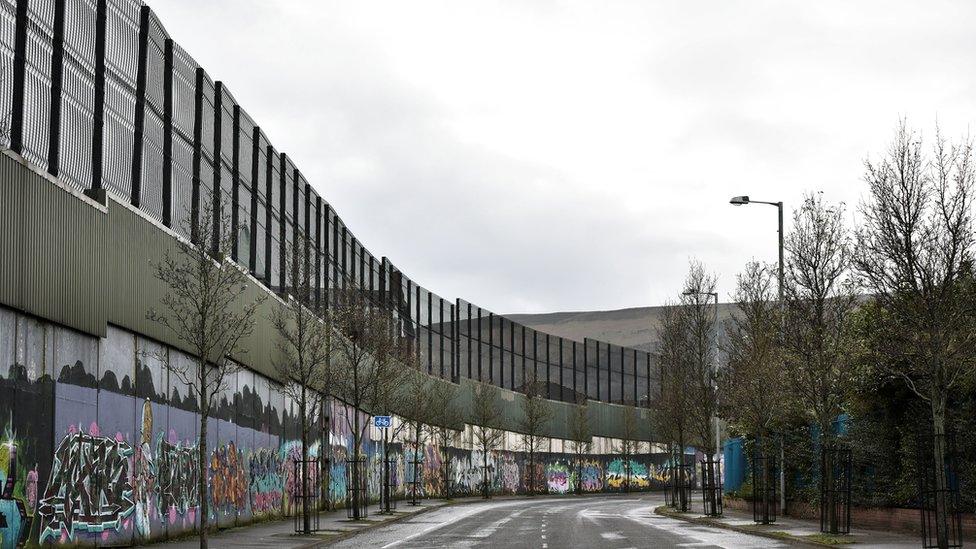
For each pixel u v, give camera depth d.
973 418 30.03
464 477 88.06
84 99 25.70
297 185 47.84
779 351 40.00
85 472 25.22
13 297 21.34
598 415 113.12
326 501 53.78
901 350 25.62
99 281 25.92
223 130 37.06
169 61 31.78
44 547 22.81
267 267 43.03
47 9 23.67
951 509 27.80
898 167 25.16
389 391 53.25
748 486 52.53
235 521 38.47
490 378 95.75
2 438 21.02
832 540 29.53
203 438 26.81
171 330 31.30
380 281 67.62
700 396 50.72
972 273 25.67
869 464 35.38
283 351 42.88
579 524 44.09
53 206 23.30
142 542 28.98
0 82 21.33
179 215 32.38
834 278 33.88
